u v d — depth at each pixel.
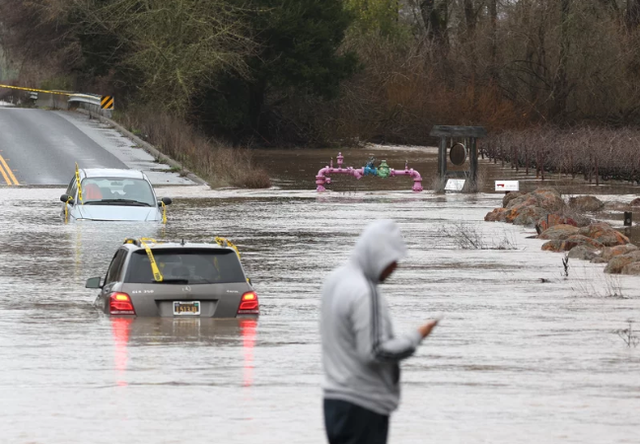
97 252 64.19
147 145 154.12
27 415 24.73
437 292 49.25
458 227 82.75
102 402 26.19
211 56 188.38
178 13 187.38
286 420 24.28
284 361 31.78
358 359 15.97
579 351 34.06
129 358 32.12
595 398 26.97
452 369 30.92
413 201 109.88
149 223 81.81
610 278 54.94
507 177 146.75
